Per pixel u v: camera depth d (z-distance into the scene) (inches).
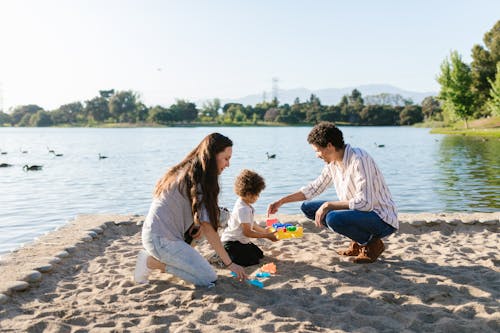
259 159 1041.5
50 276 191.5
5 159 1077.1
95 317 150.9
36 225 377.1
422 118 6033.5
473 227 270.5
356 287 176.4
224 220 206.4
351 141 1979.6
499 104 2224.4
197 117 6791.3
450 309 156.0
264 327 141.8
